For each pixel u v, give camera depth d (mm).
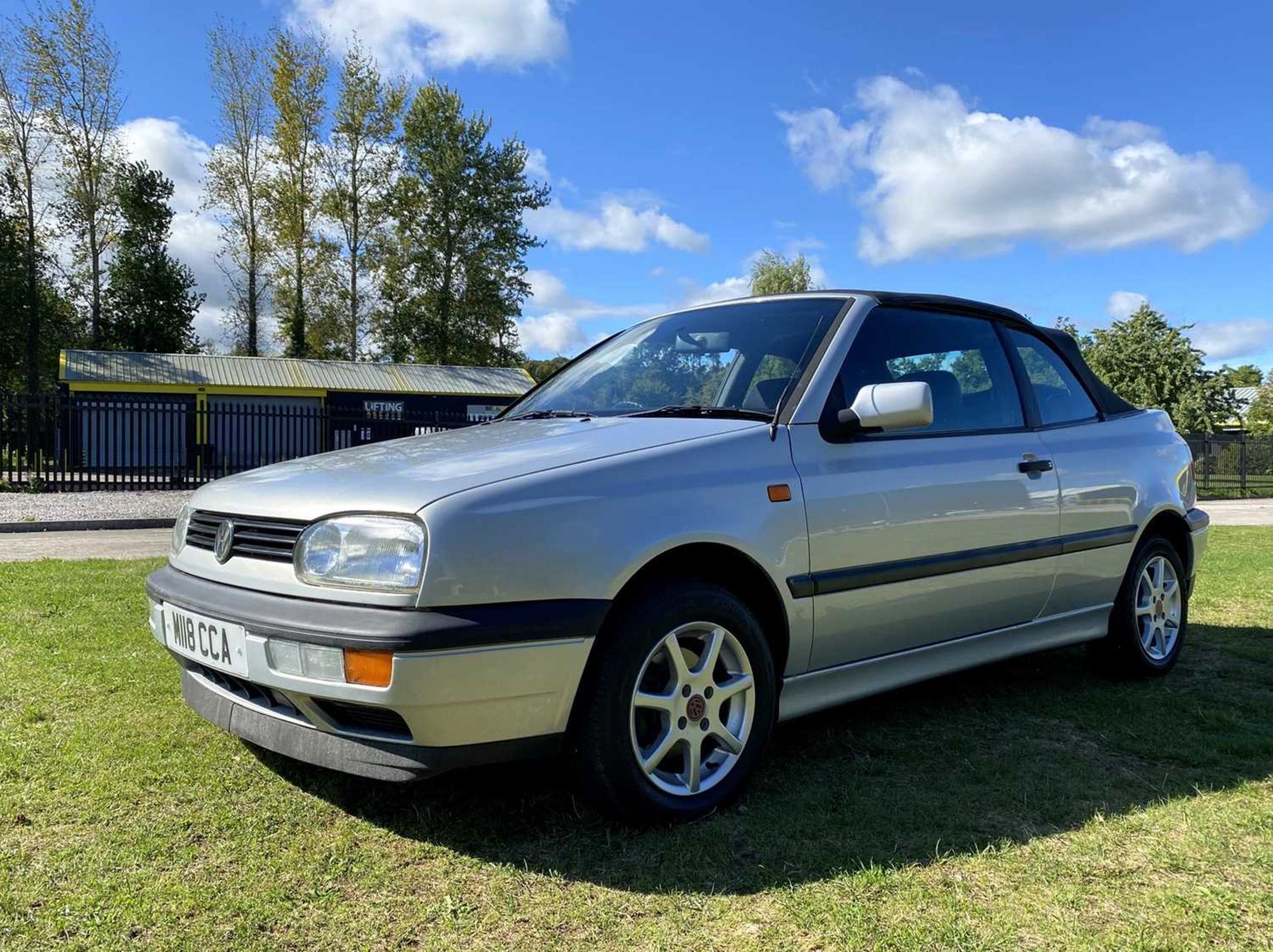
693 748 2615
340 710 2369
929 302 3648
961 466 3328
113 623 4949
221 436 20953
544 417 3512
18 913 2025
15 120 33250
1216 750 3215
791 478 2842
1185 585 4422
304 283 40375
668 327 3912
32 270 34438
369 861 2320
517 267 44875
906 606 3137
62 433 18438
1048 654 4762
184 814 2561
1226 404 30406
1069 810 2680
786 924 2041
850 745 3262
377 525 2309
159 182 40875
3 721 3305
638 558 2445
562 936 1990
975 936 1984
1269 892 2182
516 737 2326
